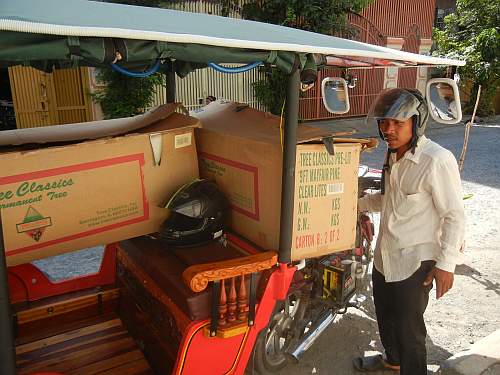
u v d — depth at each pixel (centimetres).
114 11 176
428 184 230
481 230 541
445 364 292
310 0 1105
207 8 1053
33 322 269
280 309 264
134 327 271
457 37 1833
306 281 282
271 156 221
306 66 196
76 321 283
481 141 1153
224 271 197
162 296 227
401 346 255
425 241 240
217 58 165
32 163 211
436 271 230
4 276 130
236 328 206
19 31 121
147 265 247
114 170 233
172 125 256
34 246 218
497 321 353
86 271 429
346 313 360
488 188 709
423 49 1633
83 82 911
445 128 1392
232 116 276
